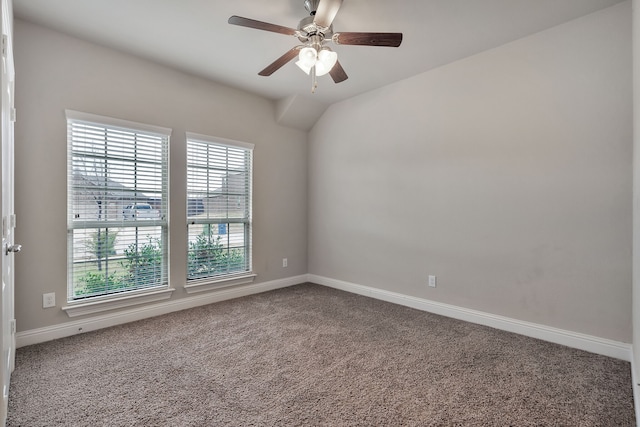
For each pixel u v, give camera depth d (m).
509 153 2.77
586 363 2.21
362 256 3.98
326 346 2.49
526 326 2.69
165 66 3.22
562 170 2.50
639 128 1.73
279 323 2.99
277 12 2.35
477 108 2.96
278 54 2.98
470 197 3.02
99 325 2.84
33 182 2.52
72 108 2.68
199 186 3.56
